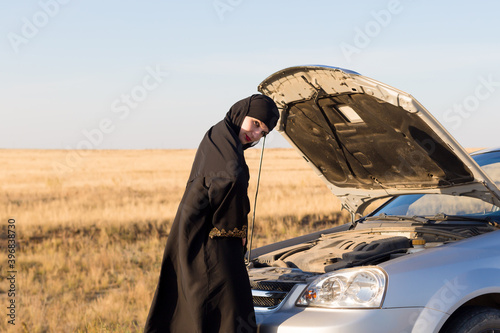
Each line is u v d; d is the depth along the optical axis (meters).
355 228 4.82
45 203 21.59
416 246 3.84
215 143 3.51
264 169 48.91
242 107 3.55
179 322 3.50
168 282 3.54
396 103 3.48
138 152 81.12
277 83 4.29
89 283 8.38
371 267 3.26
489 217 4.16
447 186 4.27
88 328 5.71
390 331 3.03
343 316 3.07
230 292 3.37
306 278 3.59
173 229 3.55
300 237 5.12
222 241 3.44
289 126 4.77
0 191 27.83
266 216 15.78
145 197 25.48
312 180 34.88
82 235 13.85
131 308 6.64
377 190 4.94
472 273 3.26
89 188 30.67
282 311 3.35
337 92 3.97
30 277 8.65
